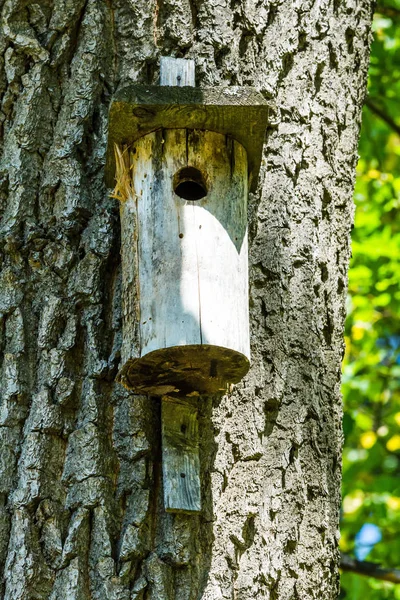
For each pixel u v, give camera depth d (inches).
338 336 229.1
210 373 198.5
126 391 205.3
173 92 201.0
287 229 224.1
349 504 474.3
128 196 208.7
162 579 187.3
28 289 215.3
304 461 209.2
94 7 233.8
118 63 231.9
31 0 237.8
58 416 202.7
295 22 240.7
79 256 217.3
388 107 475.5
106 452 199.9
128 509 194.9
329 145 238.5
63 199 220.8
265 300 216.8
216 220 201.6
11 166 224.2
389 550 454.6
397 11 476.7
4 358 209.5
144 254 200.1
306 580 200.2
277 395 209.9
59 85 232.1
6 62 233.5
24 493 195.6
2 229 219.3
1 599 188.5
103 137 227.0
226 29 229.9
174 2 231.0
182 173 208.1
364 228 473.4
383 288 469.4
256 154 214.2
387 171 516.4
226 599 189.3
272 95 231.0
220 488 198.5
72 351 209.2
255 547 196.5
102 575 187.6
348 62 252.1
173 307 193.2
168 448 196.5
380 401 526.6
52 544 192.1
